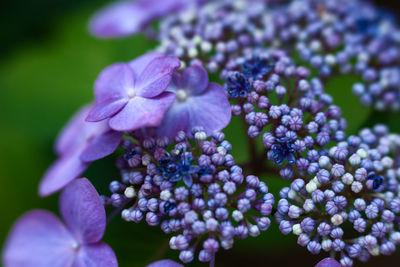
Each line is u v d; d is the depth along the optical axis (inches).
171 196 9.4
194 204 9.3
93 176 12.5
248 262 12.5
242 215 9.3
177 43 11.1
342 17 12.2
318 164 9.7
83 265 9.8
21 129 13.2
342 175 9.6
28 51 13.8
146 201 9.5
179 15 11.9
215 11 12.0
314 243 9.4
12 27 14.6
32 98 13.3
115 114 9.6
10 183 13.1
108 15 12.9
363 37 11.9
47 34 14.6
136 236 12.1
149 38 12.6
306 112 10.0
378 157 10.1
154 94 9.5
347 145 10.0
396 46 12.1
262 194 9.7
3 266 10.4
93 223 9.7
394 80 11.6
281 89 10.0
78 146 11.5
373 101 11.8
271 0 12.7
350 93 11.7
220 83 11.1
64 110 13.3
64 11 14.9
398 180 10.3
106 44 13.6
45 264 10.2
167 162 9.4
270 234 12.1
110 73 9.9
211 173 9.3
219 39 11.2
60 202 10.1
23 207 13.1
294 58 11.6
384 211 9.5
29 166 13.3
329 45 11.5
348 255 9.8
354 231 10.3
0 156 13.2
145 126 9.4
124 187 9.8
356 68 11.5
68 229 10.2
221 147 9.5
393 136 11.0
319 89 10.5
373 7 13.0
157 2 12.6
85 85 13.4
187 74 9.9
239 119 10.7
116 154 12.5
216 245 9.2
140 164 9.7
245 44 11.1
